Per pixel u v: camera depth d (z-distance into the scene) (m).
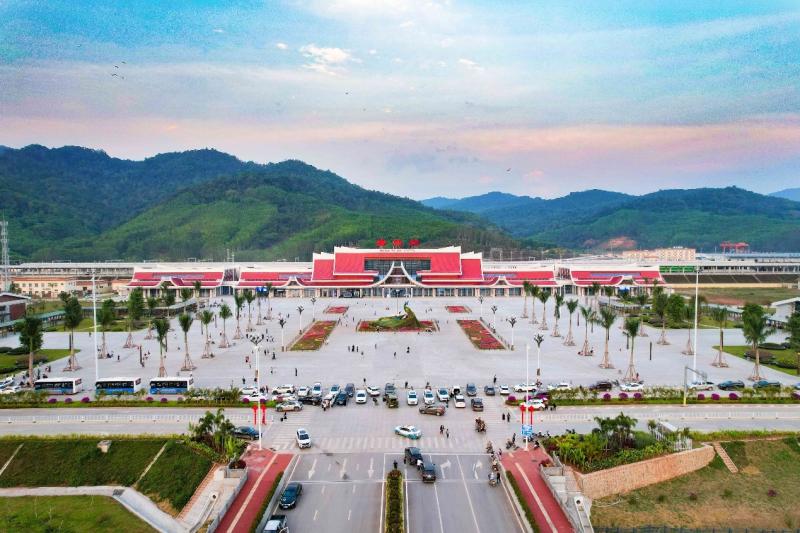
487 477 86.44
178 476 87.12
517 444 98.00
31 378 130.62
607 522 78.25
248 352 172.25
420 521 74.06
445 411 114.88
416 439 100.62
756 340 137.62
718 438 97.44
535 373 145.00
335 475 87.00
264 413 112.69
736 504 83.75
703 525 78.62
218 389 122.56
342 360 160.25
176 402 118.06
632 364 139.62
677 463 90.31
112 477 89.38
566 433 97.38
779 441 96.88
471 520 74.44
